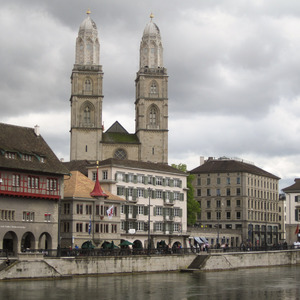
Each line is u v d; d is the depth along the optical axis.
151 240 135.00
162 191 140.50
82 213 112.12
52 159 106.31
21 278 82.00
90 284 82.12
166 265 100.50
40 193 102.12
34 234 101.12
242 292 79.88
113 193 128.38
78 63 186.00
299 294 78.62
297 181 180.50
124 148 182.25
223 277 96.69
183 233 144.38
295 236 175.88
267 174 198.62
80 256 88.69
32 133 108.62
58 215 102.38
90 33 187.50
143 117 185.50
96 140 180.25
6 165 96.62
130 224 130.50
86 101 181.62
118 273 93.25
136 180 134.00
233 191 183.75
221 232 165.62
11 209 97.75
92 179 133.12
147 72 188.00
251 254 114.75
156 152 184.88
